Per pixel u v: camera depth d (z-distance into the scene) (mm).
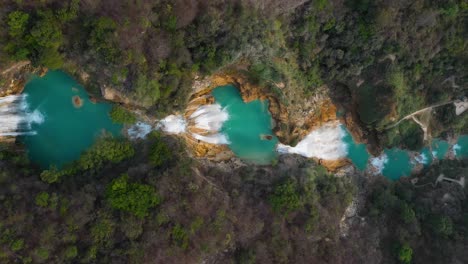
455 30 39969
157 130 39188
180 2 32656
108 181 34500
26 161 35531
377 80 41219
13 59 33406
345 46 39969
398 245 40531
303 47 39688
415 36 39719
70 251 31016
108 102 37844
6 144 36094
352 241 40219
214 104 41781
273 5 36281
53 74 37062
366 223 42219
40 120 37188
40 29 31016
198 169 38594
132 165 36156
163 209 33281
